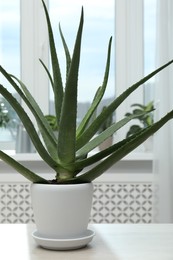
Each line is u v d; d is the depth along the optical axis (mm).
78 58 573
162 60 1865
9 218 1989
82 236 654
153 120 1962
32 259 604
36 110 702
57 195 622
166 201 1880
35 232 681
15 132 2199
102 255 625
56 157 662
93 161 664
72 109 600
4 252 642
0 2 2188
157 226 827
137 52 2189
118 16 2191
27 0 2168
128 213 1994
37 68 2180
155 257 618
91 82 2193
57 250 647
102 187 1990
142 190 1996
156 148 1893
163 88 1865
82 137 698
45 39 2176
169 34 1877
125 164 1997
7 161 644
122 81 2195
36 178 648
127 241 708
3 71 630
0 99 2166
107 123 1735
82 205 635
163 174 1882
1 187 1985
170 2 1878
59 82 704
